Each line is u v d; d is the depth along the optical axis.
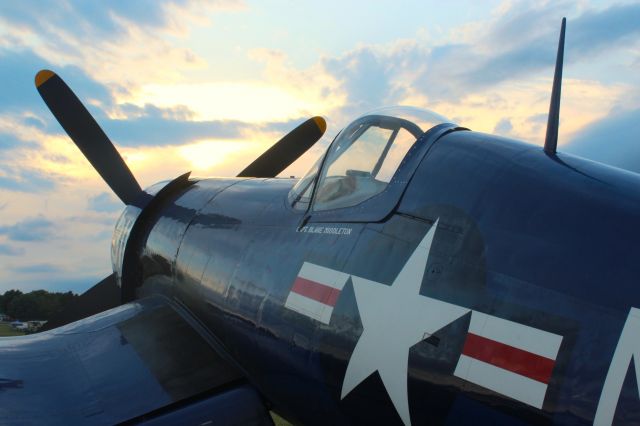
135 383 4.29
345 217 3.67
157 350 4.75
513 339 2.52
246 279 4.38
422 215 3.16
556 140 3.31
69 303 7.78
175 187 6.88
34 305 39.84
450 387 2.67
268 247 4.32
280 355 3.80
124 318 5.45
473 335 2.64
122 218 7.45
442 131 3.58
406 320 2.93
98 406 4.02
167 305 5.64
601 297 2.37
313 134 9.13
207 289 4.95
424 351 2.80
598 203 2.70
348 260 3.42
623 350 2.24
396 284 3.06
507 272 2.66
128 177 8.02
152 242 6.38
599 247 2.51
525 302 2.54
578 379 2.30
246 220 4.95
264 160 9.02
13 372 4.40
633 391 2.18
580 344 2.34
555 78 3.44
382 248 3.26
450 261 2.89
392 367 2.94
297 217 4.23
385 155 3.70
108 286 7.80
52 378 4.38
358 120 4.10
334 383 3.32
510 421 2.46
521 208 2.83
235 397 4.10
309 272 3.70
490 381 2.54
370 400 3.07
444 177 3.23
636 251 2.43
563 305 2.44
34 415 3.89
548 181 2.92
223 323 4.58
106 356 4.71
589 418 2.24
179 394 4.14
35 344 4.98
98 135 8.12
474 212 2.95
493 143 3.33
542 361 2.41
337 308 3.35
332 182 4.00
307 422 3.75
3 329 34.62
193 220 5.82
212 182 6.55
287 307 3.78
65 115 8.13
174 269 5.74
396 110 3.95
